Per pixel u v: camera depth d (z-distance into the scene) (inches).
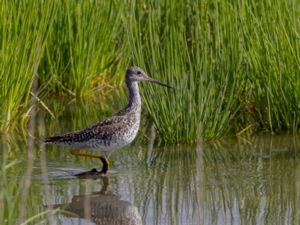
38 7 640.4
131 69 547.5
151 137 617.3
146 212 459.5
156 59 586.2
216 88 590.9
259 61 604.4
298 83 596.1
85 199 479.2
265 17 597.3
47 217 443.8
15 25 612.1
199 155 567.5
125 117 536.4
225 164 549.3
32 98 671.1
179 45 578.9
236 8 592.7
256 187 499.2
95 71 743.7
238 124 628.7
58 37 713.0
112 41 746.8
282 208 461.1
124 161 562.9
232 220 442.6
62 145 549.3
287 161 551.2
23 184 499.2
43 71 714.2
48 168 540.1
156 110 593.3
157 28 624.4
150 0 628.7
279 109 609.3
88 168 544.1
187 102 582.2
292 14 590.9
